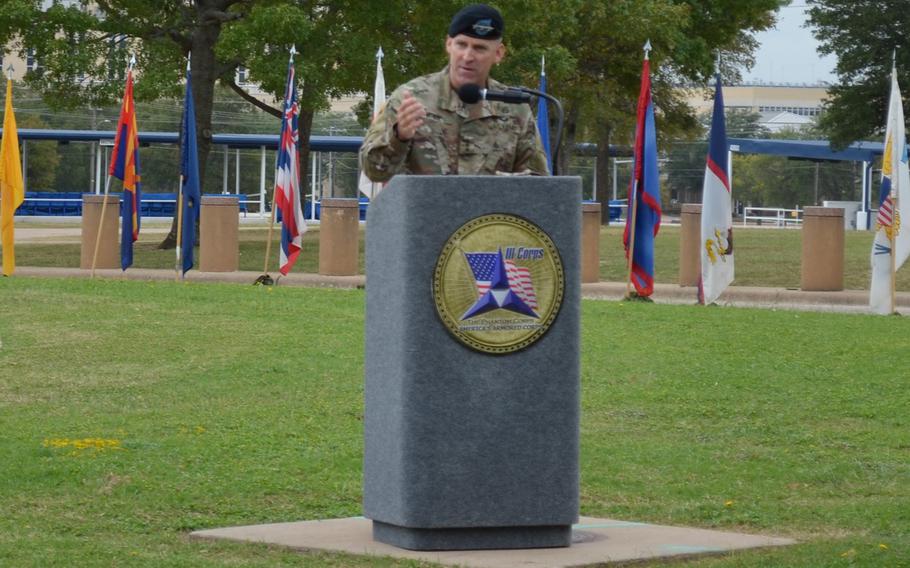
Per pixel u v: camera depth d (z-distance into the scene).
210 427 10.09
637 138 20.30
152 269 27.58
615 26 43.38
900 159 19.72
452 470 6.23
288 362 12.78
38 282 19.34
